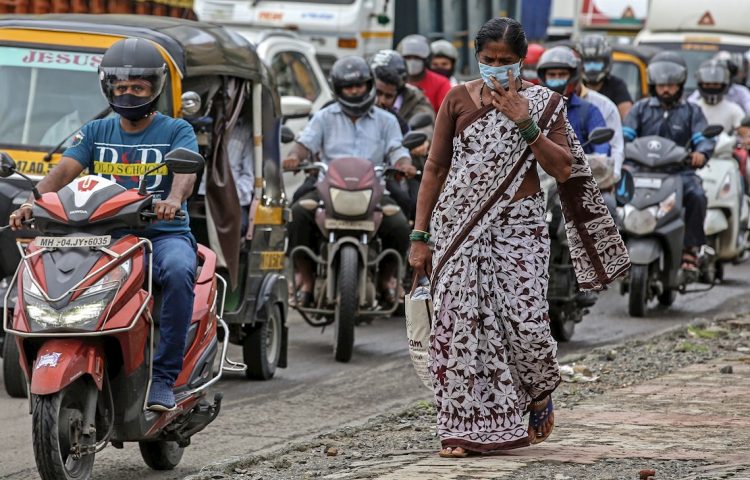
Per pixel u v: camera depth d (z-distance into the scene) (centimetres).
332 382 1838
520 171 1211
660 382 1711
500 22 1186
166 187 1316
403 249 2050
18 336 1163
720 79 3056
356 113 2106
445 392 1221
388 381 1848
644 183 2452
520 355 1224
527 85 1225
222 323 1397
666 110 2542
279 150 1947
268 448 1440
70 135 1750
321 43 3603
